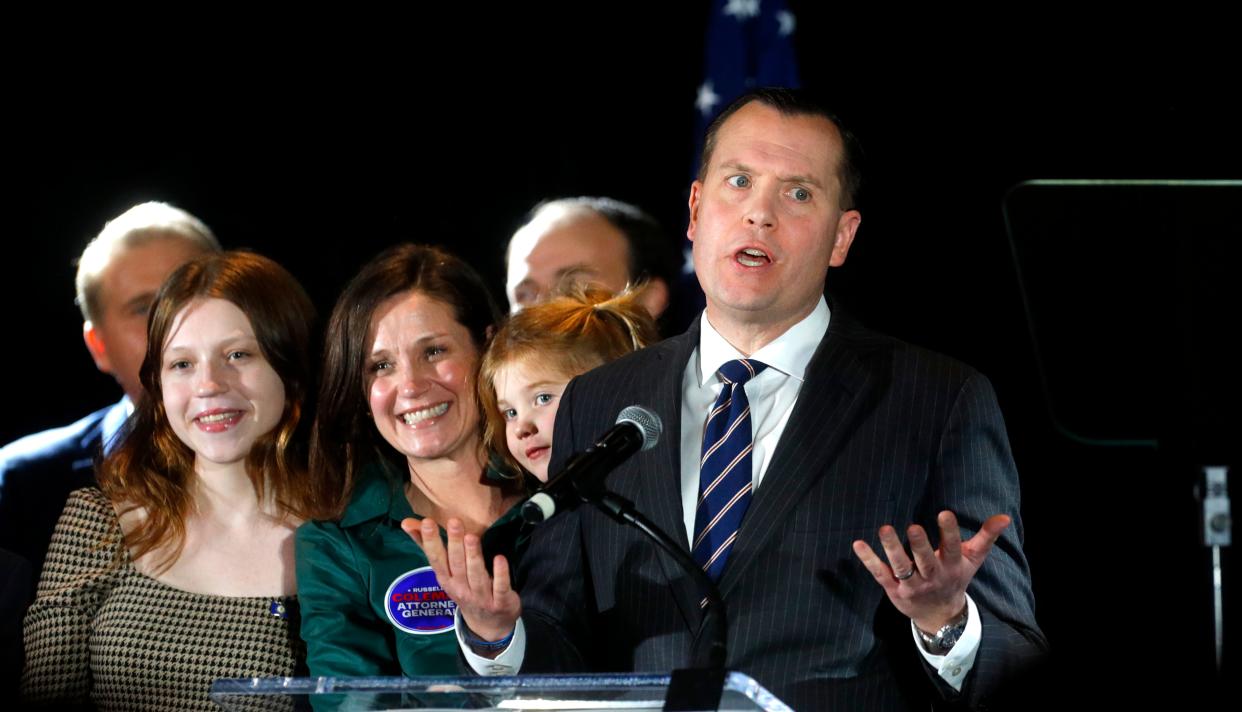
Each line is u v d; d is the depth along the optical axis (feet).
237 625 27.76
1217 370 29.14
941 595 18.99
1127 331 29.84
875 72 43.70
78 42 43.88
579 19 45.14
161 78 44.21
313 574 27.37
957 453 21.38
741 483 21.79
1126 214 29.53
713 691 16.11
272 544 28.73
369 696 17.74
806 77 44.16
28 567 30.78
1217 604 29.84
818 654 20.75
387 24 44.86
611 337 29.14
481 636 20.52
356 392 28.68
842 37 44.01
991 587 20.68
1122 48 42.06
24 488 36.40
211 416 28.27
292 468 29.04
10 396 43.27
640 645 21.56
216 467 28.76
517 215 45.03
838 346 22.56
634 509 18.65
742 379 22.44
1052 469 41.91
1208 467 29.19
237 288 28.73
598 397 23.38
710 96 44.88
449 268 29.48
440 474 28.96
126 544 28.53
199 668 27.37
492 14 44.98
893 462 21.38
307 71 44.68
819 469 21.40
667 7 45.14
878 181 43.42
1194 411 29.25
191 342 28.40
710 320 23.21
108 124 43.96
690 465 22.40
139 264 36.11
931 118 43.27
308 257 44.55
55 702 27.86
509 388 28.53
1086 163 42.34
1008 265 42.65
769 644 20.71
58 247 43.62
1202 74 41.47
